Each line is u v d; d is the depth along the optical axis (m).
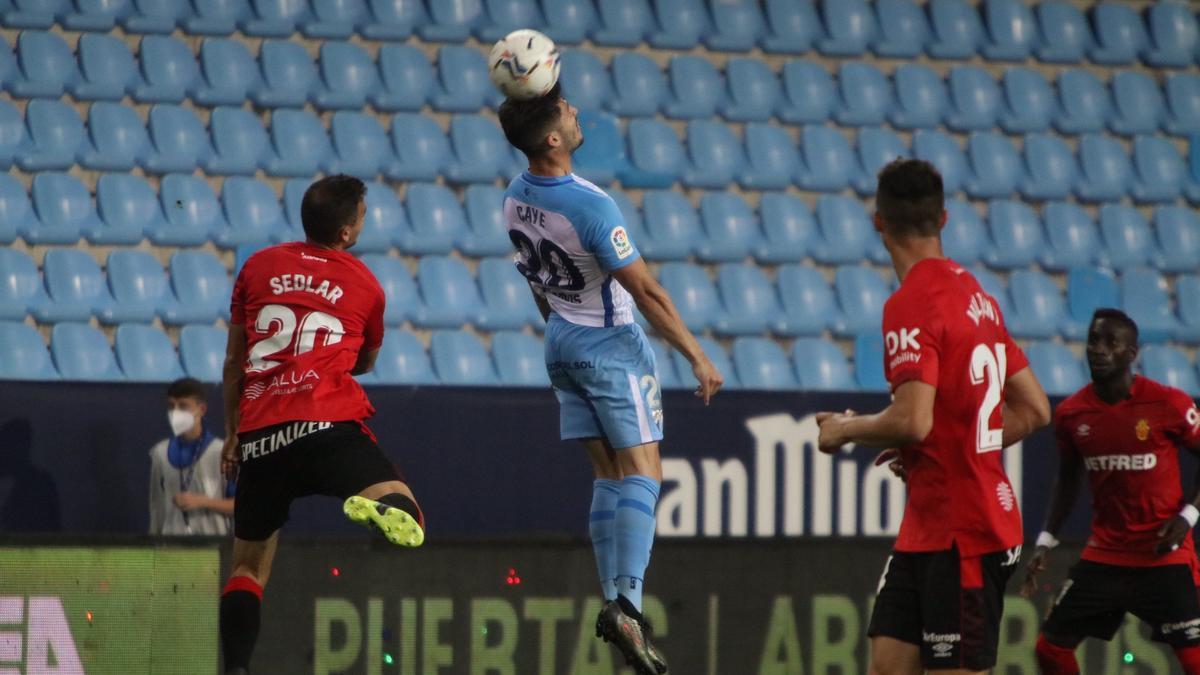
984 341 15.18
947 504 15.16
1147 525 22.92
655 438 17.22
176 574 20.80
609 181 41.44
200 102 39.94
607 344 17.09
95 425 25.23
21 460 24.83
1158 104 47.69
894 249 15.70
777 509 27.59
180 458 25.48
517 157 41.47
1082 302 41.97
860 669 23.28
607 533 17.52
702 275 39.78
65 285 35.41
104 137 38.47
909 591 15.50
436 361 35.53
